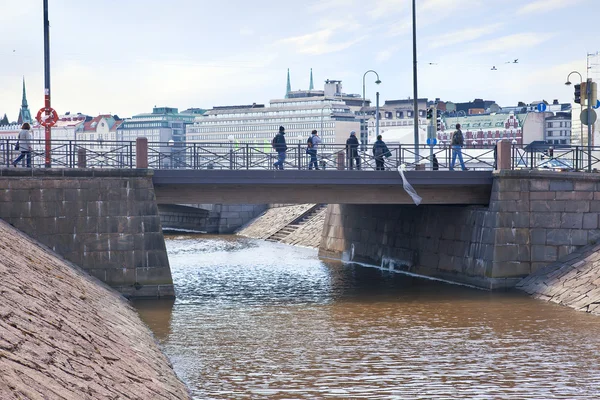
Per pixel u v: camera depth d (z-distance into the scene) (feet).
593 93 135.64
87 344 55.21
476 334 84.23
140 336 76.02
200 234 240.32
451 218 127.24
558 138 514.68
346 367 70.59
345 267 149.18
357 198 120.67
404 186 118.83
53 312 58.85
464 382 65.67
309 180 114.93
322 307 102.27
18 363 40.55
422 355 75.05
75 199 103.91
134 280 105.29
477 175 118.42
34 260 79.97
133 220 105.50
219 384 64.75
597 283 100.94
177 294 113.19
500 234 114.83
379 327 88.63
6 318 47.98
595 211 116.78
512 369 69.67
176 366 70.54
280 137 118.21
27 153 107.86
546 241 115.85
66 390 41.34
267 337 83.25
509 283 114.93
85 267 103.81
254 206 248.11
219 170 112.16
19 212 101.96
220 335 84.17
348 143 123.65
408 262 139.44
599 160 123.95
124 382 50.80
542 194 116.26
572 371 68.95
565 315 94.27
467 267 121.19
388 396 61.77
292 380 66.18
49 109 127.13
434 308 100.73
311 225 206.39
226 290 118.01
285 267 149.79
